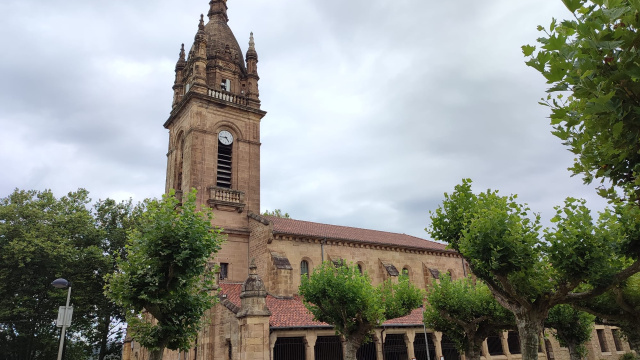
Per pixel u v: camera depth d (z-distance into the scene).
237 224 40.09
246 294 28.14
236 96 44.75
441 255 49.50
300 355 31.02
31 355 45.78
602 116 6.29
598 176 8.01
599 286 19.14
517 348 46.06
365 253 43.06
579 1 5.51
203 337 31.88
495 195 22.73
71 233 45.69
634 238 18.86
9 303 39.91
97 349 52.81
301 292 27.61
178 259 19.27
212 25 49.47
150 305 19.62
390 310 28.41
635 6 5.11
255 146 44.09
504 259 19.55
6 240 41.62
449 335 31.20
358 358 34.09
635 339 27.05
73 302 43.34
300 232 40.22
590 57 5.84
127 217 51.66
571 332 31.77
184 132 42.91
